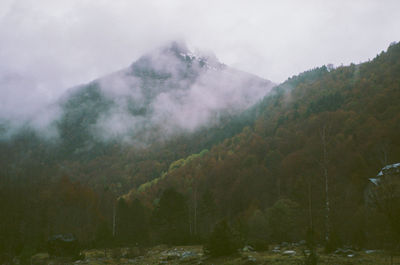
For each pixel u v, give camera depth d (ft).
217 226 70.08
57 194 202.18
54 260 81.76
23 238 89.51
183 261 69.21
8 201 145.07
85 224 177.06
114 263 79.77
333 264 51.26
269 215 127.03
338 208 117.91
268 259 59.93
